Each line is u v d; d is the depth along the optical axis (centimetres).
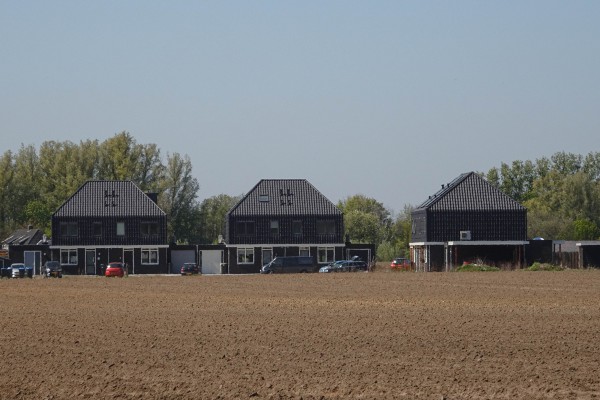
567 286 10038
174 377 4306
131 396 3909
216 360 4759
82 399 3869
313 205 17588
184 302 8375
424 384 4084
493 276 12425
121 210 17512
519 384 4069
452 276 12631
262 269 15825
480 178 16725
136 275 16362
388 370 4428
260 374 4353
